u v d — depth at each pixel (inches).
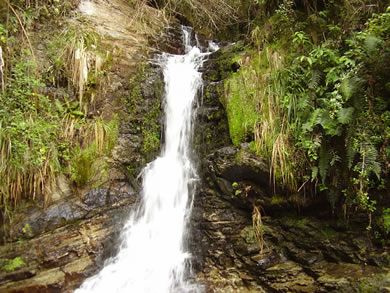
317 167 149.5
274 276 153.9
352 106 142.7
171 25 302.5
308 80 164.7
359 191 141.4
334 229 158.1
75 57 190.4
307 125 148.3
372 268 138.2
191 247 179.9
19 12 182.4
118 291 157.9
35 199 159.6
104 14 241.8
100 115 195.9
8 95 160.7
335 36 173.5
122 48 222.7
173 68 236.4
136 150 201.5
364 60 143.0
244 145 171.8
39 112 172.1
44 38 189.6
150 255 177.0
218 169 176.7
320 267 150.0
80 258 157.8
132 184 191.8
